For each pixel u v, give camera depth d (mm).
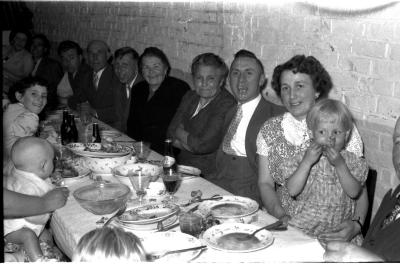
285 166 2141
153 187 2135
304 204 2061
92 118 3645
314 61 2273
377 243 1622
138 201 2008
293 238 1628
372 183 2307
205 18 3980
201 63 2922
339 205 2031
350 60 2705
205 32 4004
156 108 3564
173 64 4508
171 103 3555
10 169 2145
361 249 1379
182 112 3162
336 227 1983
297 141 2232
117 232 1152
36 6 7199
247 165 2643
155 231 1714
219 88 2994
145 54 3562
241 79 2654
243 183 2645
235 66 2682
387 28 2469
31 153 2006
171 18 4441
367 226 2305
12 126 2807
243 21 3564
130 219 1770
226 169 2695
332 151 1950
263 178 2293
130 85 3998
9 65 5312
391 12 2439
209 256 1507
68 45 5035
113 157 2510
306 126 2250
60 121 3707
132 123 3701
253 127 2598
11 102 3020
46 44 5430
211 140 2900
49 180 2178
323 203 2029
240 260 1470
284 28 3174
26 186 1999
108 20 5660
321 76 2268
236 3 3609
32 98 2947
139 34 5039
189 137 2918
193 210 1875
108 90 4430
